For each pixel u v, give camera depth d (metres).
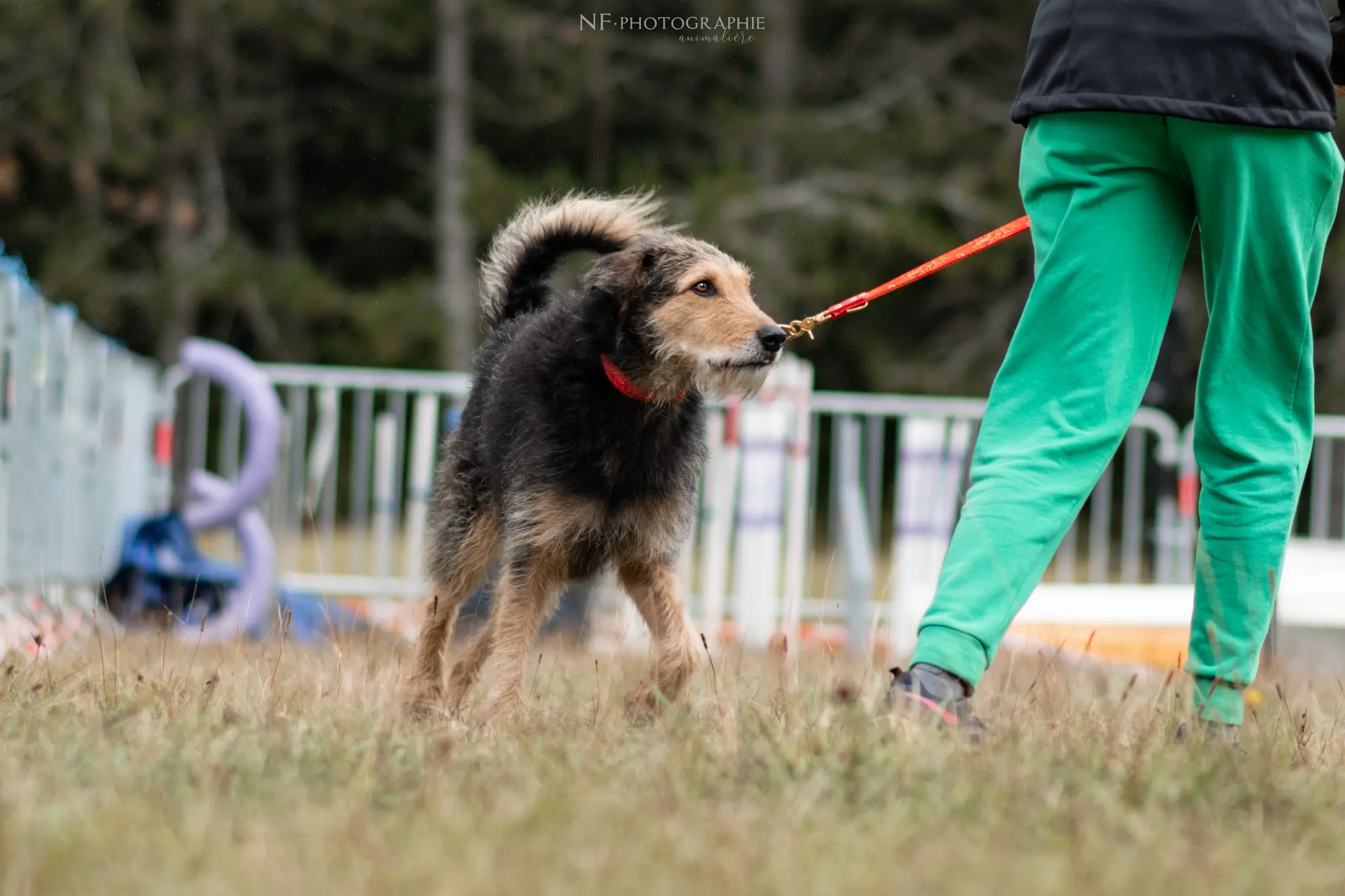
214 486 17.02
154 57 38.12
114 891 4.13
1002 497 6.35
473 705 8.22
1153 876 4.40
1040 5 6.61
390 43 36.12
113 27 36.12
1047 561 6.40
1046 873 4.34
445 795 5.15
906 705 6.16
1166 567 18.91
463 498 9.19
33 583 14.27
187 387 32.38
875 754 5.66
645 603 8.55
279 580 18.17
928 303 37.81
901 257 34.94
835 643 13.70
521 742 6.36
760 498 15.67
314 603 16.62
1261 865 4.55
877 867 4.40
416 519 17.31
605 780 5.52
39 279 36.25
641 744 6.20
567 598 14.53
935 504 16.62
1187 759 5.81
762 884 4.23
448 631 9.26
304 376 18.53
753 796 5.29
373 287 39.81
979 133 36.62
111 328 36.34
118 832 4.60
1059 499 6.34
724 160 35.69
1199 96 6.15
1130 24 6.23
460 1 36.31
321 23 35.66
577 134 37.81
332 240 40.16
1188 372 22.89
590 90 36.41
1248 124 6.14
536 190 33.94
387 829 4.80
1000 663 10.50
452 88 36.41
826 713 6.54
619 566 8.51
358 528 19.53
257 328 37.09
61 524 15.52
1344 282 36.06
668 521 8.36
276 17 35.53
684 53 36.91
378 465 18.66
